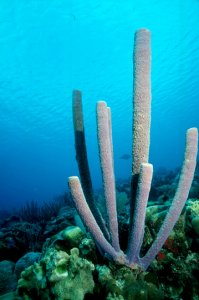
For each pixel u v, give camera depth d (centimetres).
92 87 2577
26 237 434
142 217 140
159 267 174
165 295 165
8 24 1471
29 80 2186
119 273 160
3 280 279
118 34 1697
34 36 1612
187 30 1605
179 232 181
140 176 130
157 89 2552
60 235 211
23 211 827
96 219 181
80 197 138
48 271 164
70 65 2066
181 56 1889
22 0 1307
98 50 1891
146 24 1598
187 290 162
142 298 147
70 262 163
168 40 1731
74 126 192
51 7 1383
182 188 144
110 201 147
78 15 1465
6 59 1825
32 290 181
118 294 146
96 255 184
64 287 156
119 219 228
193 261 168
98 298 158
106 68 2198
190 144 140
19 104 2539
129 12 1483
